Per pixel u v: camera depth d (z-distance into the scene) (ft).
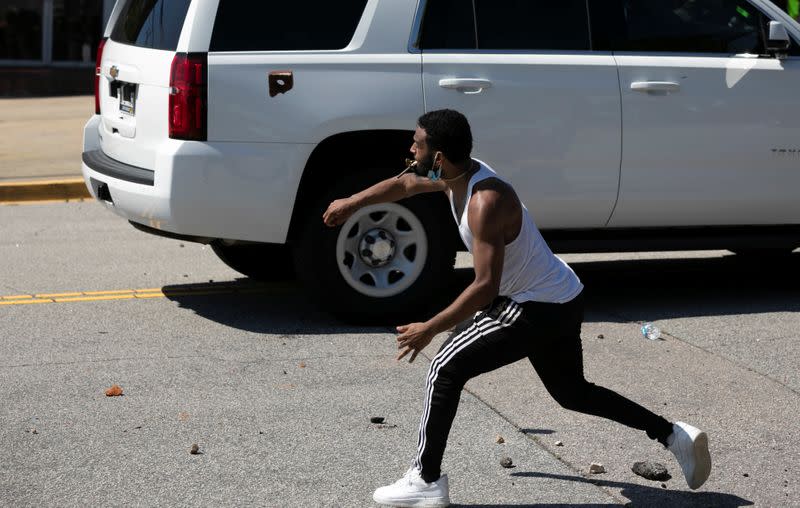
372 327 29.76
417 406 23.86
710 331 29.89
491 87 29.48
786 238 32.86
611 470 20.72
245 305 32.07
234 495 19.31
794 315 31.55
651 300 33.32
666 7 31.32
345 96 28.48
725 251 41.04
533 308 18.34
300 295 33.35
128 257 38.52
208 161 27.66
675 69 30.76
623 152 30.50
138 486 19.62
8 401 23.73
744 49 31.81
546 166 30.07
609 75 30.30
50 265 37.01
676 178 31.04
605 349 28.17
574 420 23.24
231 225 28.22
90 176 31.17
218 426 22.53
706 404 24.39
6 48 111.04
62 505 18.80
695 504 19.31
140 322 30.09
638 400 24.52
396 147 29.45
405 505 18.61
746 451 21.84
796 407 24.31
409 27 29.17
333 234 28.86
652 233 31.71
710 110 31.01
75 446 21.38
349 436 22.12
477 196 17.78
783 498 19.67
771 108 31.45
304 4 28.63
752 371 26.66
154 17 29.99
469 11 29.73
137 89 29.48
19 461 20.62
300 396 24.35
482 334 18.39
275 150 28.09
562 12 30.45
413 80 28.99
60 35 111.65
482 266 17.63
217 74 27.71
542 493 19.65
